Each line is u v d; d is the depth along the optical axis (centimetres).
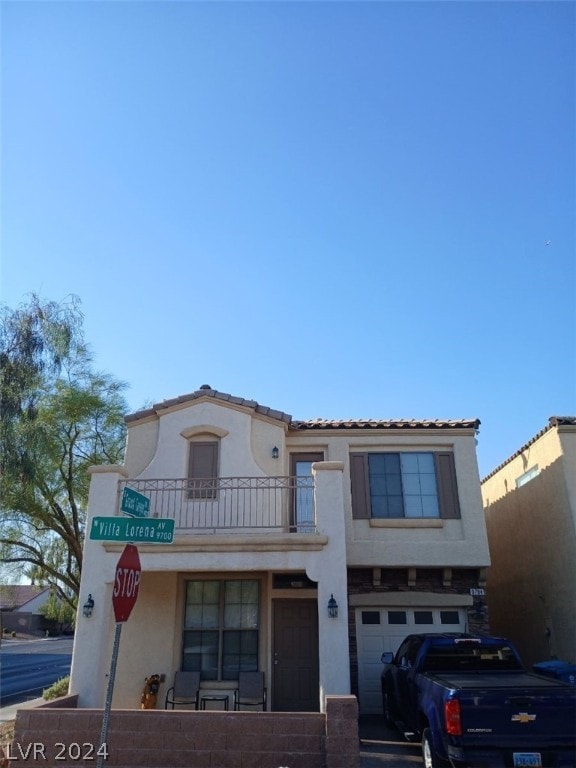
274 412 1419
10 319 1318
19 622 5888
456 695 748
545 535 1470
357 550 1410
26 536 1631
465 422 1504
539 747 727
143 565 1133
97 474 1205
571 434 1407
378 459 1498
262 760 879
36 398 1337
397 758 955
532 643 1533
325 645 1049
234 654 1312
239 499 1338
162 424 1412
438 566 1401
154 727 900
